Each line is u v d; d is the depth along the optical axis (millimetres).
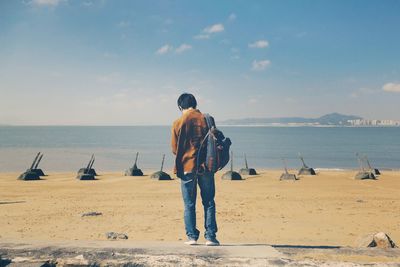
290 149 95375
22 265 3979
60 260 4066
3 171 42156
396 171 42625
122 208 15516
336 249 4441
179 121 5008
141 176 33594
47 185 25641
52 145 107250
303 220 12930
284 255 4176
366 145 119375
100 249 4297
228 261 3984
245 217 13453
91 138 165750
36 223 12297
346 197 19312
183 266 3947
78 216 13555
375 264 3914
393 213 14484
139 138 169000
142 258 4062
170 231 11070
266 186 24859
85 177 29766
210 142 5000
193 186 4965
